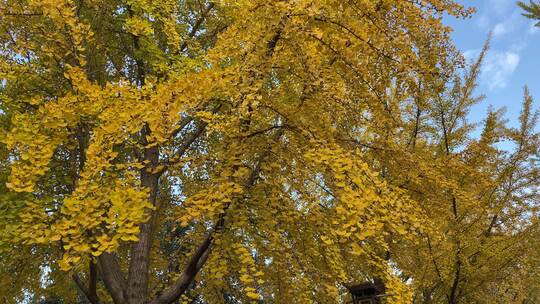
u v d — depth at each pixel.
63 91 4.84
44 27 4.52
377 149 4.43
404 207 3.59
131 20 4.90
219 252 3.69
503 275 6.44
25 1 4.93
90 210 2.99
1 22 4.56
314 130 3.68
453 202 6.07
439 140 7.43
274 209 3.91
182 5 6.53
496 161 6.67
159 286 5.75
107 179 3.49
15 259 5.04
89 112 3.62
